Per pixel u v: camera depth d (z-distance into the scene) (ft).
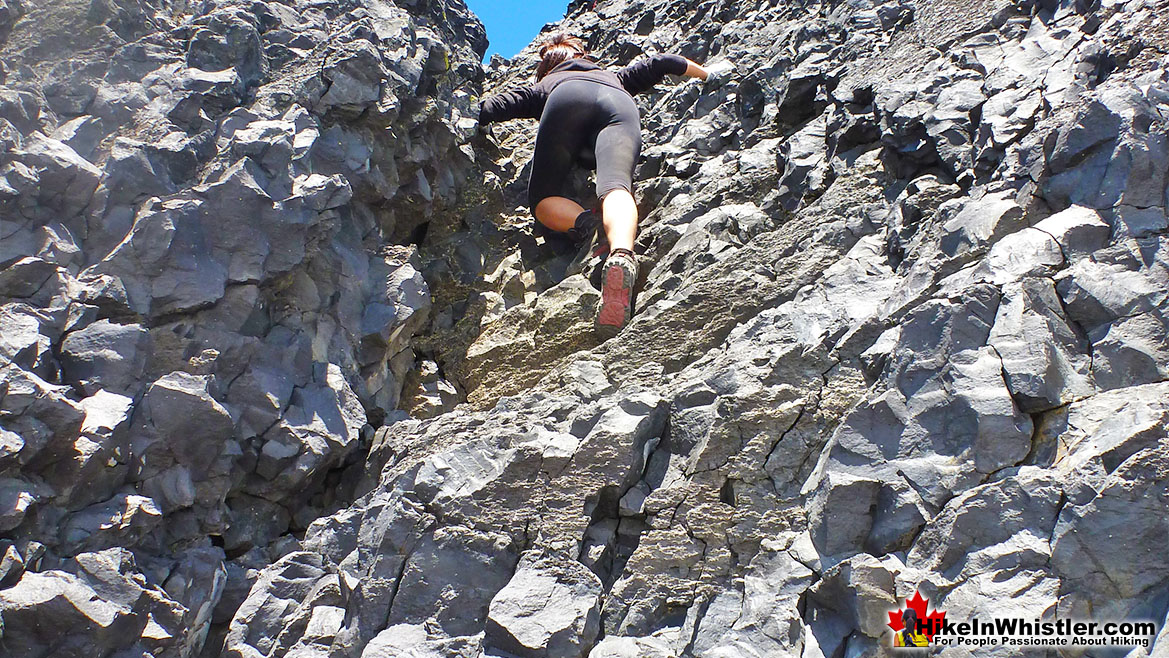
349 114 15.35
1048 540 8.21
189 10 16.24
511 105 17.39
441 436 12.33
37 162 12.00
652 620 9.63
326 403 12.87
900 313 10.77
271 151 13.61
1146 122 10.67
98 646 9.59
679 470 10.76
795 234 13.75
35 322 10.78
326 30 17.21
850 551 9.17
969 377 9.42
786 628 8.83
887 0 17.66
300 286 13.75
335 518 11.82
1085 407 8.98
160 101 13.83
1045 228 10.44
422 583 10.24
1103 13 13.15
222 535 11.86
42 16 13.71
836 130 15.24
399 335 14.64
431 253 17.40
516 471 10.78
